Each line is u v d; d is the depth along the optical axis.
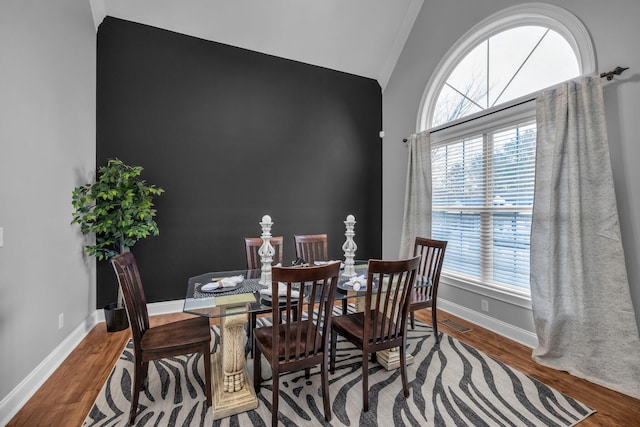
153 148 3.23
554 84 2.36
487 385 1.98
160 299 3.26
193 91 3.40
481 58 3.10
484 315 2.94
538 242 2.35
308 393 1.89
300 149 3.98
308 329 1.57
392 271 1.72
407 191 3.78
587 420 1.66
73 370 2.13
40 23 2.05
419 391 1.92
